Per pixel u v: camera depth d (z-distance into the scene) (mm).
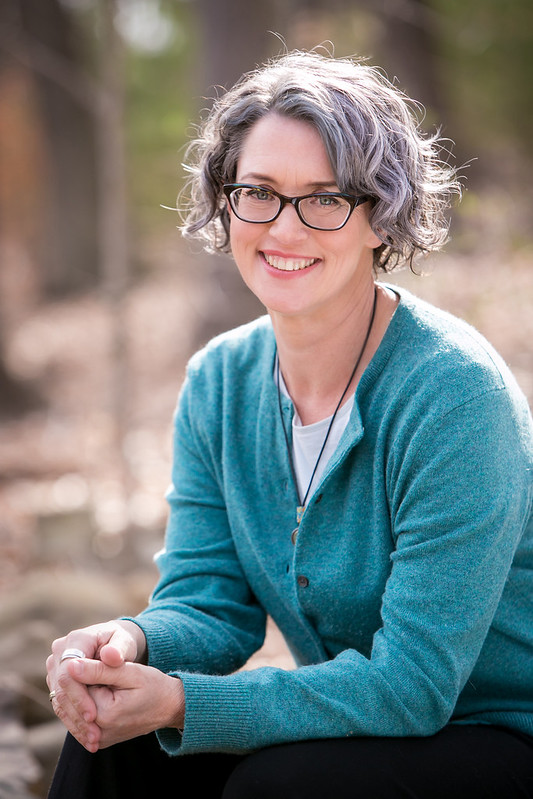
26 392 11117
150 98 19250
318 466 2408
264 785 2018
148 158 16078
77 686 2064
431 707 2111
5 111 22422
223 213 2584
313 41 9953
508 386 2217
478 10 12805
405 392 2221
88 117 18797
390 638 2141
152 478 7742
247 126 2314
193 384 2684
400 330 2309
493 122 14211
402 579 2156
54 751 3453
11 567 6172
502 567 2152
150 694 2055
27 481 8125
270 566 2438
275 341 2566
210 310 10422
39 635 4137
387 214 2246
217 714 2068
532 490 2236
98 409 10406
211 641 2430
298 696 2107
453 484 2123
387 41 13000
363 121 2209
